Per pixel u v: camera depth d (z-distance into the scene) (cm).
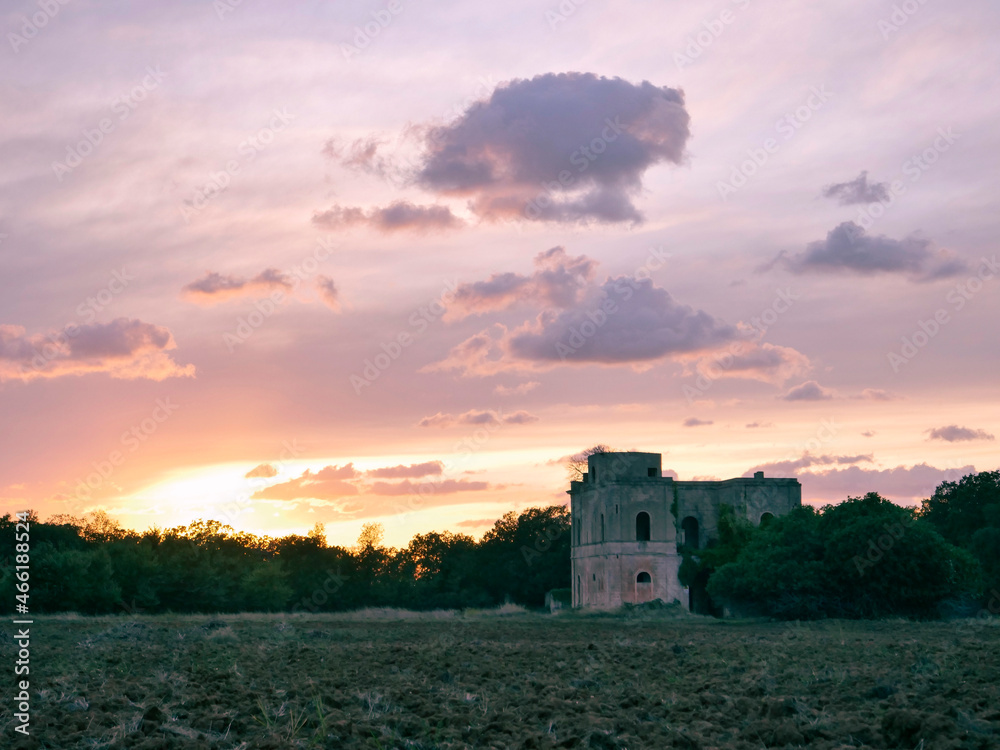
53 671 2255
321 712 1428
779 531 6744
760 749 1201
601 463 9375
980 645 2911
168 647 3089
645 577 9044
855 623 5203
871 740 1220
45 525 10106
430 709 1530
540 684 1892
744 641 3556
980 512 9756
